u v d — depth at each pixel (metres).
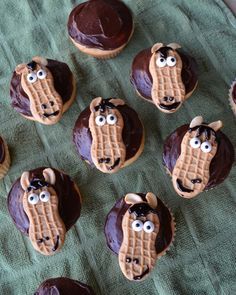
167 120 0.51
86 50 0.52
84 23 0.50
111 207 0.50
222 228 0.48
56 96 0.49
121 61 0.54
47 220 0.45
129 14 0.52
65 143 0.52
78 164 0.51
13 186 0.48
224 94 0.51
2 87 0.54
